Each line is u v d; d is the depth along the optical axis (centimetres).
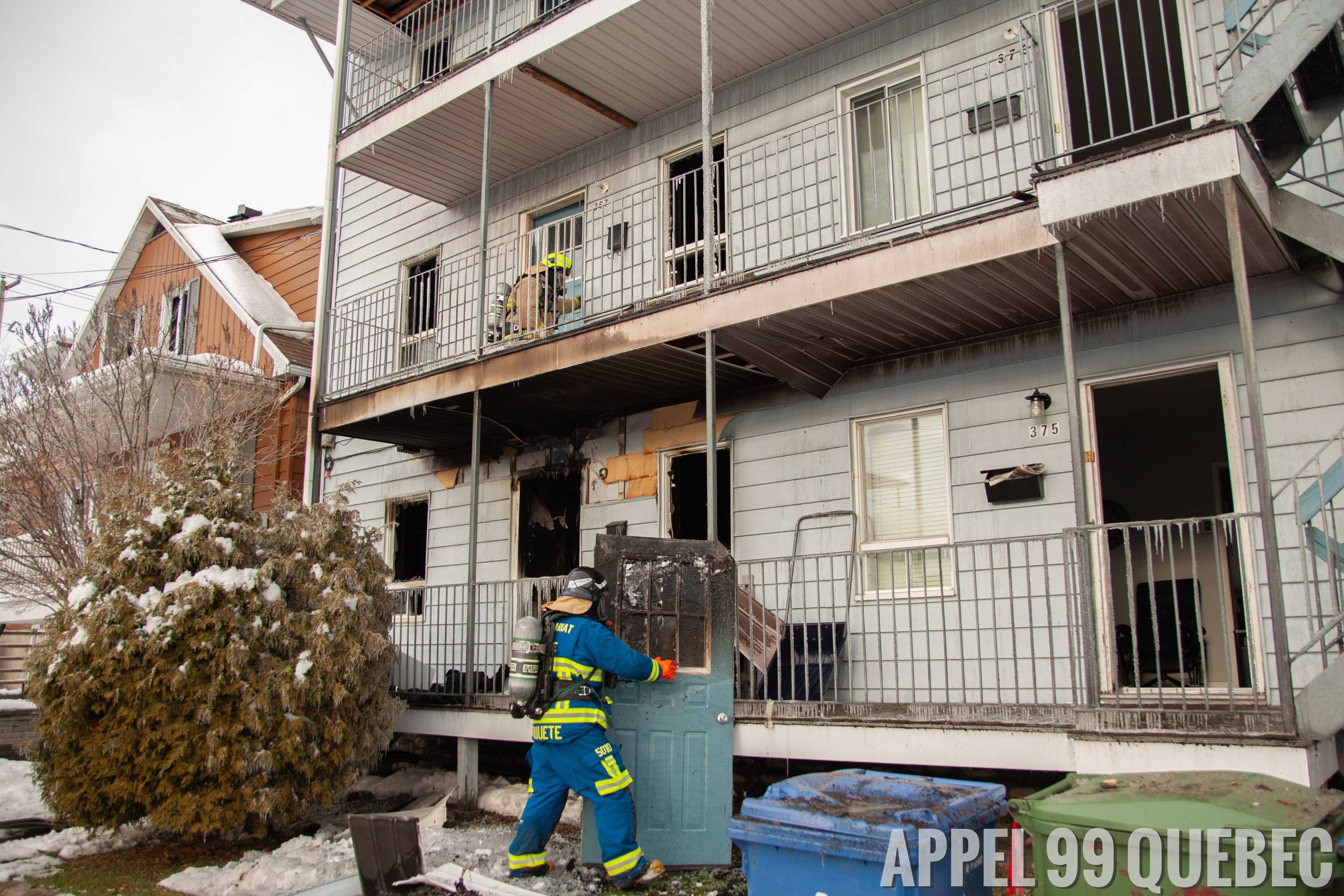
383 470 1247
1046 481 717
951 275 632
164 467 761
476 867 611
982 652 684
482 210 920
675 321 754
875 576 788
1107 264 618
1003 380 752
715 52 911
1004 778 677
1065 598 671
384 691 781
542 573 1052
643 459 980
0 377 1090
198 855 702
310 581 751
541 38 903
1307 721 463
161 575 713
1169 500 974
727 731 630
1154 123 670
